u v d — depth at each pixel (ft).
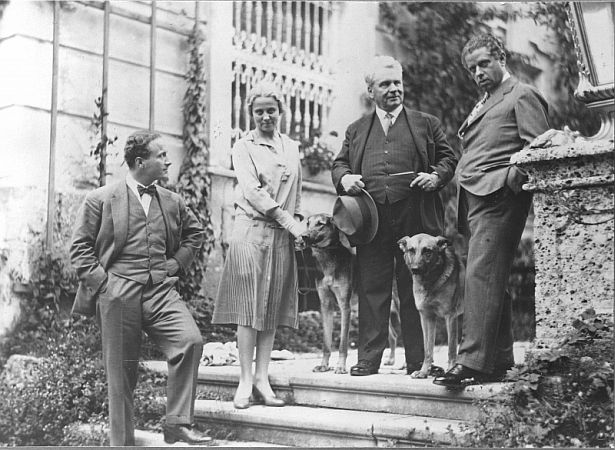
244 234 16.56
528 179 14.71
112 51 23.44
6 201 21.95
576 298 14.16
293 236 16.99
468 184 15.10
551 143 14.24
